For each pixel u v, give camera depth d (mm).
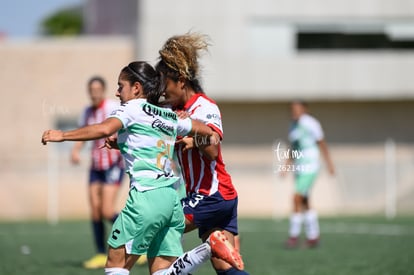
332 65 66375
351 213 59219
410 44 67125
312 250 31578
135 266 24750
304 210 33562
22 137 63719
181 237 15969
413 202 59469
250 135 67250
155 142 14984
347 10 66688
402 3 66875
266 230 42969
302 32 66500
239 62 65438
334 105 67812
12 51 64125
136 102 14984
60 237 37906
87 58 65000
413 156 67875
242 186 60281
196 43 16172
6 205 57281
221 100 65688
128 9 73250
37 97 64125
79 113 64625
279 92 66000
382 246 33156
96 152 25734
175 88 16125
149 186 14828
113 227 14953
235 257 14891
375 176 60188
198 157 16016
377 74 66625
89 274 23188
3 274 23109
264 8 65625
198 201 16000
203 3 64812
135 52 65625
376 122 68000
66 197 57844
